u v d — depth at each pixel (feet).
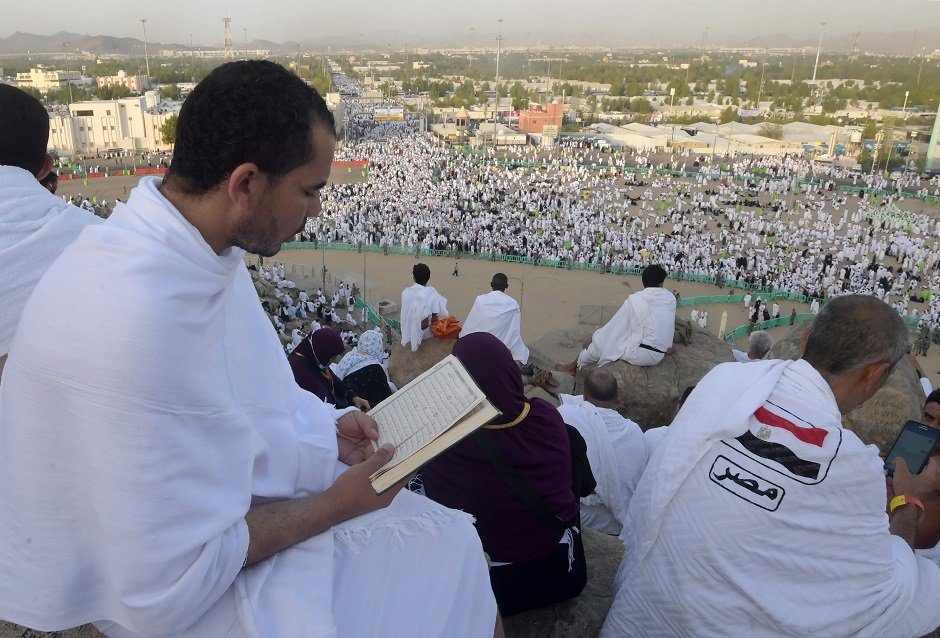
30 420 4.30
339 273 114.21
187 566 4.37
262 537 5.04
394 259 123.54
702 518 7.27
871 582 7.00
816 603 6.91
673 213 165.89
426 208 159.74
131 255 4.31
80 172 182.80
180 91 336.08
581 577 9.60
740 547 7.04
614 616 8.34
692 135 279.08
